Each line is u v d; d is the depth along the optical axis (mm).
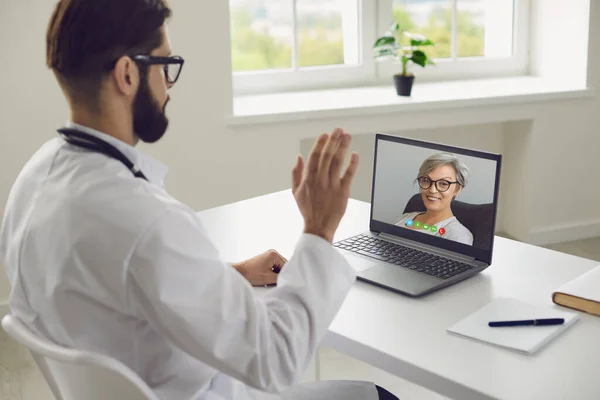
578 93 3617
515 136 3795
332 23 3613
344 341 1377
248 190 3283
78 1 1102
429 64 3455
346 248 1784
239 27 3486
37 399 2547
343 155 1244
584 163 3783
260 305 1128
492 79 3895
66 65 1120
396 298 1531
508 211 3932
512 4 3891
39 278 1128
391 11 3658
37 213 1132
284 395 1506
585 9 3602
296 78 3604
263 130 3234
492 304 1479
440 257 1695
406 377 1291
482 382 1211
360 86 3725
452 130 3816
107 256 1059
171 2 3002
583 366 1252
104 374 1099
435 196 1739
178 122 3125
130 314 1111
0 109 2908
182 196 3205
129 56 1126
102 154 1147
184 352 1192
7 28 2846
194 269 1065
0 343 2932
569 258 1717
